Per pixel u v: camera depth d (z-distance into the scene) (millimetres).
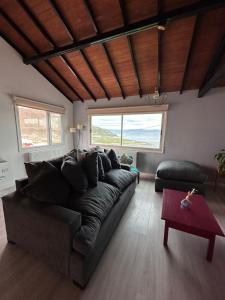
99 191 1872
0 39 3031
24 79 3557
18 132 3541
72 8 2393
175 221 1563
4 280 1284
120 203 2039
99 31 2635
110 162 2930
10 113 3346
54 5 2357
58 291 1210
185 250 1665
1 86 3131
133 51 2967
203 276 1371
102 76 3852
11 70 3273
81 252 1170
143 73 3502
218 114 3598
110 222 1658
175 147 4090
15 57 3320
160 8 2158
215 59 2672
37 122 4117
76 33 2758
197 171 3029
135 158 4398
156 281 1315
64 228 1193
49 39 2926
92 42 2582
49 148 4504
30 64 3660
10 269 1382
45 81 4129
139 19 2367
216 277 1364
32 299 1149
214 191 3322
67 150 5242
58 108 4629
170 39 2605
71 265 1222
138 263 1486
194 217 1625
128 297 1185
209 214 1685
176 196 2107
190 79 3473
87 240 1188
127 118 4645
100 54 3176
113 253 1598
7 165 3264
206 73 3199
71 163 1835
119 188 2225
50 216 1258
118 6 2254
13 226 1549
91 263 1280
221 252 1650
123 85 4051
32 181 1577
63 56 3340
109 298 1174
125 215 2314
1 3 2430
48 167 1653
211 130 3705
